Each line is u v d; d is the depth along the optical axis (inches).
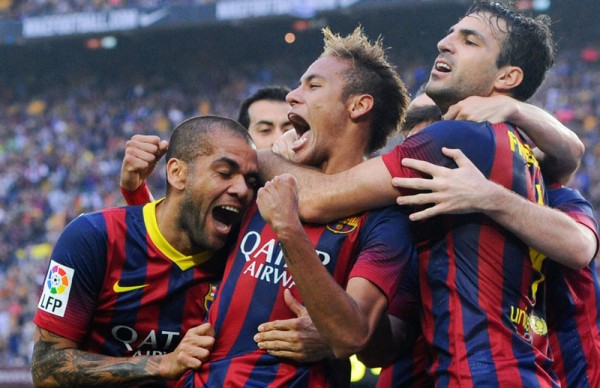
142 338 169.5
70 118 1360.7
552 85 1117.7
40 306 167.6
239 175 161.8
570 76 1138.0
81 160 1218.0
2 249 1067.9
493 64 169.3
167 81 1445.6
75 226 169.2
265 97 273.3
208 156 161.2
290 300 152.6
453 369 152.8
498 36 169.3
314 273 141.9
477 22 170.7
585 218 171.3
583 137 1025.5
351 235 156.6
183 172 164.1
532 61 171.6
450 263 157.1
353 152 166.9
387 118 170.1
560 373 179.8
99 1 1371.8
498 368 150.0
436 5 1228.5
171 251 168.4
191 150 163.0
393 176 155.6
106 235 167.8
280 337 149.0
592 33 1233.4
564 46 1227.2
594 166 966.4
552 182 181.3
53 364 163.3
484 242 155.5
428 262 159.8
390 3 1205.7
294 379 150.3
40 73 1529.3
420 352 175.6
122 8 1352.1
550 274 177.0
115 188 1150.3
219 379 151.5
